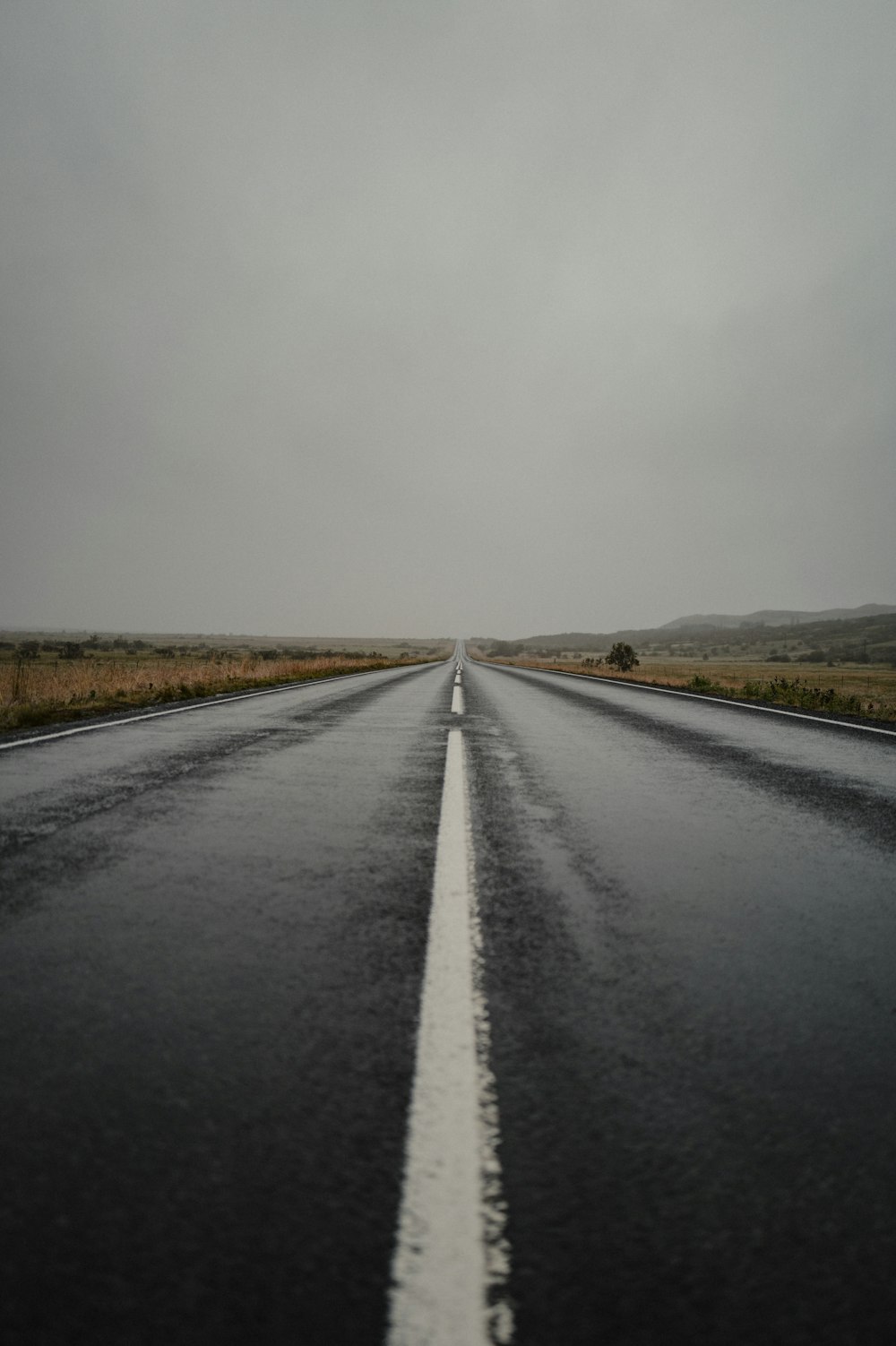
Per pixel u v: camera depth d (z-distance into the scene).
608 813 5.01
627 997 2.33
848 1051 2.03
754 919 3.04
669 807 5.23
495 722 11.16
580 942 2.77
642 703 15.31
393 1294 1.21
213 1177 1.48
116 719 10.81
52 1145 1.57
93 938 2.71
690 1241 1.34
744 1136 1.65
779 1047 2.05
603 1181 1.49
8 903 3.06
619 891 3.37
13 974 2.41
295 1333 1.14
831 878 3.61
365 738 8.99
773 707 14.63
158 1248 1.30
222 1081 1.82
